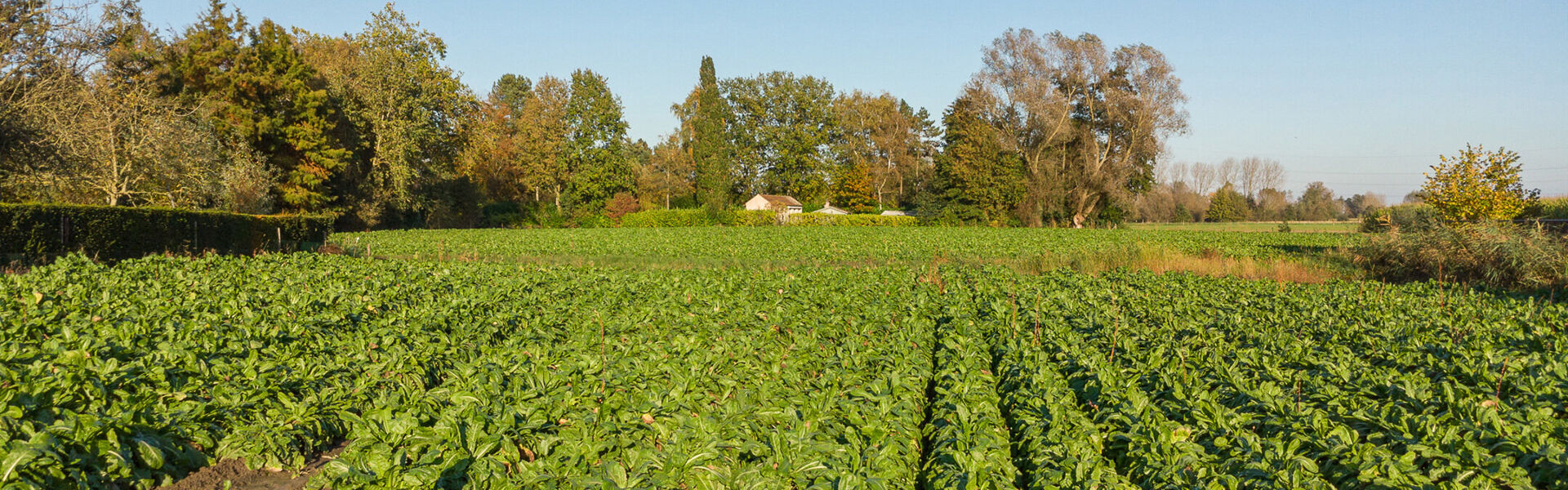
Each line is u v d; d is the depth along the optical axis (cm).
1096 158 5472
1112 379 692
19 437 493
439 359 810
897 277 1645
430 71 4928
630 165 7769
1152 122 5238
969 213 5944
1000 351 857
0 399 534
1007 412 655
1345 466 492
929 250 3097
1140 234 4334
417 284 1420
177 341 757
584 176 7219
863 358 777
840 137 8612
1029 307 1188
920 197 6506
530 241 3653
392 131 4666
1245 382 686
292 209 4278
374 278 1428
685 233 4419
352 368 747
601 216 6975
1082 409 650
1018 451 566
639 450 521
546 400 600
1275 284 1528
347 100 4562
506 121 7344
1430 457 498
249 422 614
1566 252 1741
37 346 730
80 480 485
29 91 2628
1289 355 797
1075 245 3384
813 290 1315
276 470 586
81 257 1395
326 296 1137
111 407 572
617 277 1541
